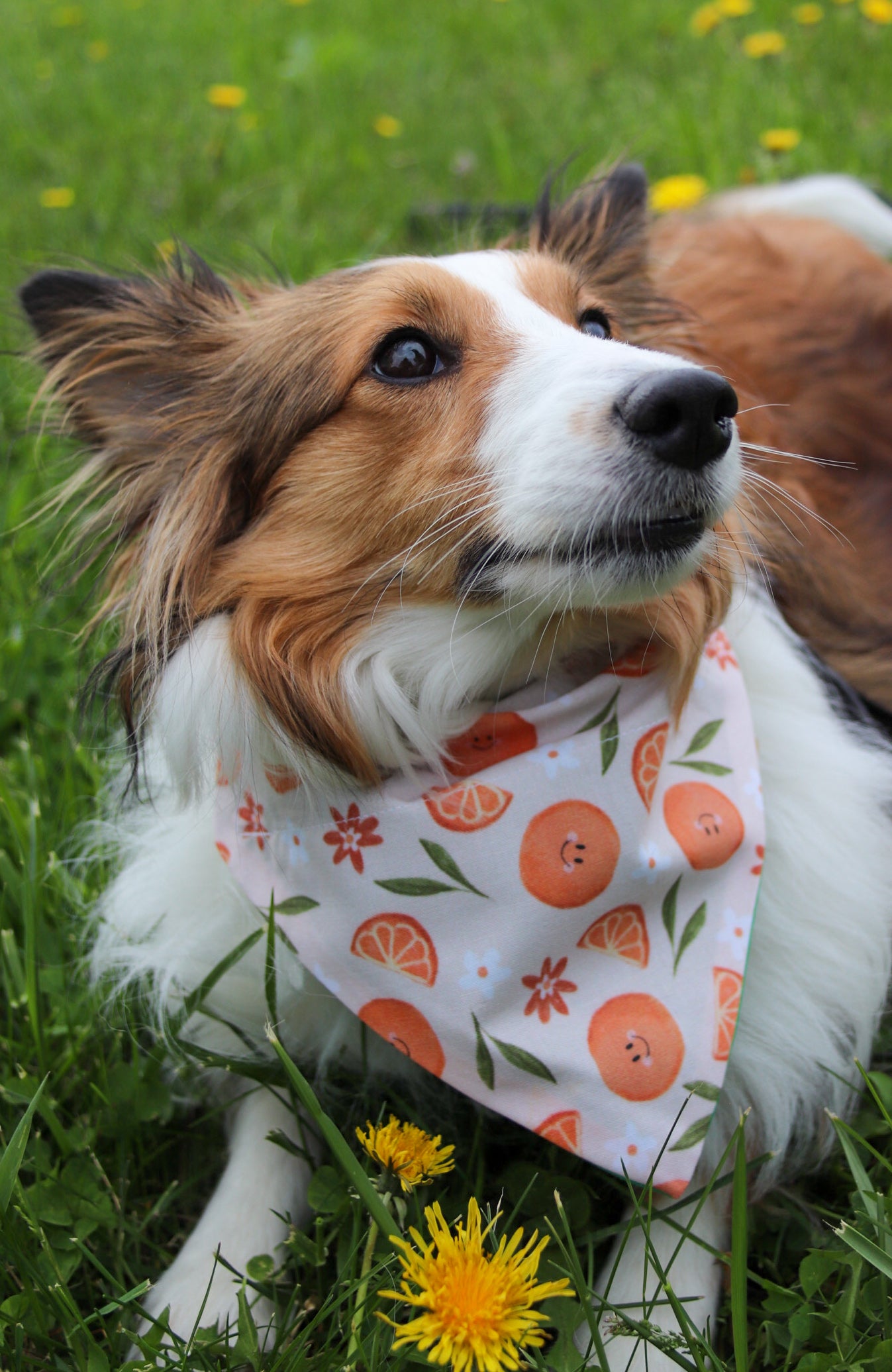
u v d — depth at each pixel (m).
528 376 0.57
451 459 0.57
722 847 0.58
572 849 0.57
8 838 0.70
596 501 0.55
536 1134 0.58
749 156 1.21
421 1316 0.51
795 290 0.79
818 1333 0.54
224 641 0.60
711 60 1.43
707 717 0.60
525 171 1.27
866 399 0.76
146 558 0.61
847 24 1.42
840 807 0.62
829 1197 0.61
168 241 1.08
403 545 0.58
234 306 0.66
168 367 0.64
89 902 0.69
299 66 1.65
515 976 0.57
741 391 0.73
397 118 1.48
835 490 0.75
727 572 0.61
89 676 0.63
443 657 0.59
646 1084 0.57
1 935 0.65
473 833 0.58
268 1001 0.59
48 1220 0.58
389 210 1.24
